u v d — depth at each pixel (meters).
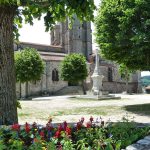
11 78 9.36
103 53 26.50
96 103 35.94
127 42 23.70
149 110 24.41
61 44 95.25
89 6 8.77
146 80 105.81
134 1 23.89
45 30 9.76
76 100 43.50
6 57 9.28
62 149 5.41
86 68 67.00
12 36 9.50
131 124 7.35
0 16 9.21
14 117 9.32
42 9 9.04
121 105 30.88
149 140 5.86
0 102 9.19
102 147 5.57
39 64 56.81
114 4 24.89
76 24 93.69
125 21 23.44
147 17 23.27
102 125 7.31
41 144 5.57
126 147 5.56
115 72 88.94
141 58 23.36
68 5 8.45
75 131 6.83
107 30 25.20
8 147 5.78
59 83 76.75
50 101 43.38
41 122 17.80
